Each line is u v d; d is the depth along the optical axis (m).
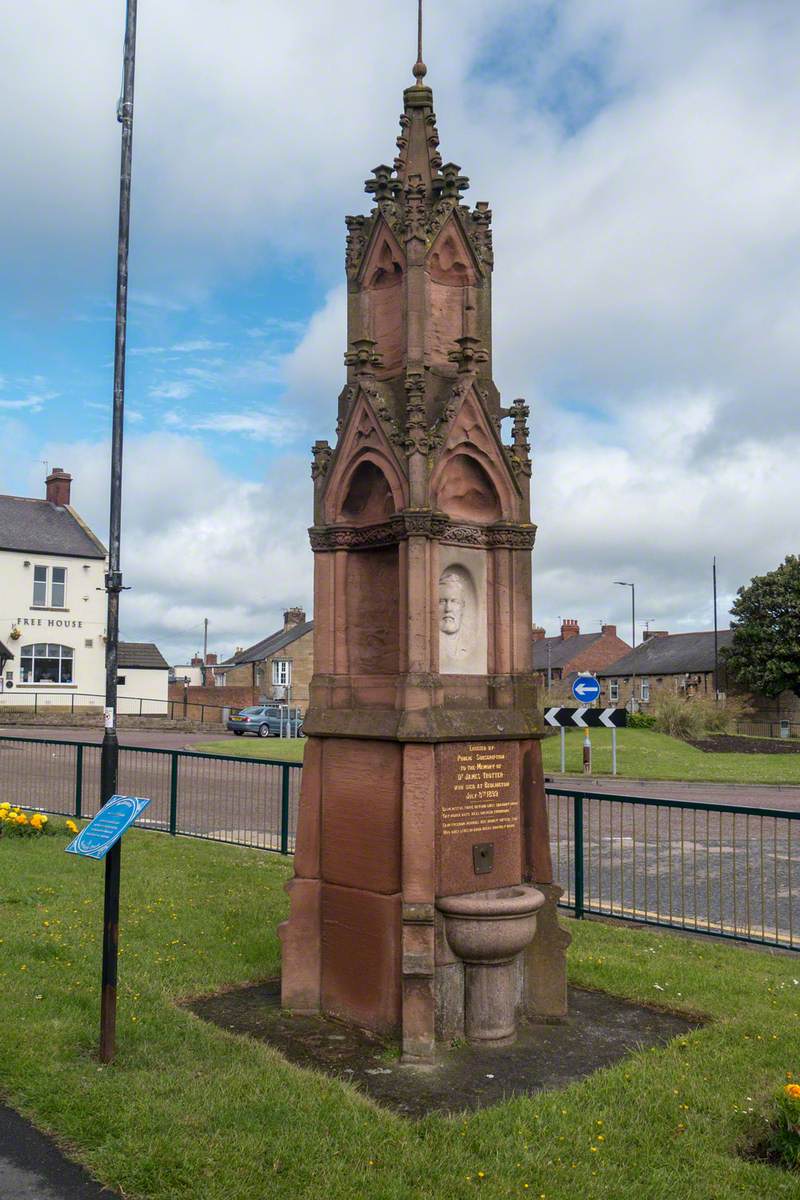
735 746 37.97
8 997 7.03
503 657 7.39
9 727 41.06
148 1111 5.31
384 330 7.47
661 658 77.88
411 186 7.21
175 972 7.84
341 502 7.43
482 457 7.32
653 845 15.59
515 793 7.22
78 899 10.20
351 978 6.99
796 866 13.62
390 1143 5.08
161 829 15.45
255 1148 4.95
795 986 7.93
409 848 6.61
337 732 7.15
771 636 61.16
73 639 49.09
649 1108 5.54
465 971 6.77
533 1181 4.76
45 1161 4.89
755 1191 4.72
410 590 6.81
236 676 72.12
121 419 6.52
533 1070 6.24
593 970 8.27
